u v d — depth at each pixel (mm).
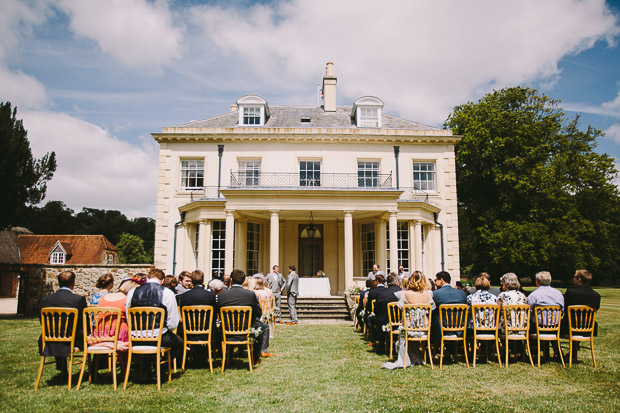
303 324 13641
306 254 20359
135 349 5938
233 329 7012
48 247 45375
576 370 6941
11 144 16672
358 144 20391
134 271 18406
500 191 27812
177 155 20109
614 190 30000
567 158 28500
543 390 5734
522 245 24984
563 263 27062
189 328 6930
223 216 17984
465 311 7359
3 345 9414
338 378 6387
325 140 20281
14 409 4902
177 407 4980
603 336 10656
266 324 8195
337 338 10375
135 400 5266
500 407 4984
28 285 17734
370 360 7730
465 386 5926
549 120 28359
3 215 17266
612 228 30469
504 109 29562
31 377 6523
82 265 18109
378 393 5574
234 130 20188
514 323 7367
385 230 18000
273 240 16422
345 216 16703
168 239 19484
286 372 6797
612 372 6801
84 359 5938
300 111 23609
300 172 20219
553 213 26969
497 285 34375
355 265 20109
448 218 20203
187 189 19938
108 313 6285
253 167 20297
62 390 5766
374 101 21406
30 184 17828
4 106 17250
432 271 19469
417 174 20688
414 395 5477
